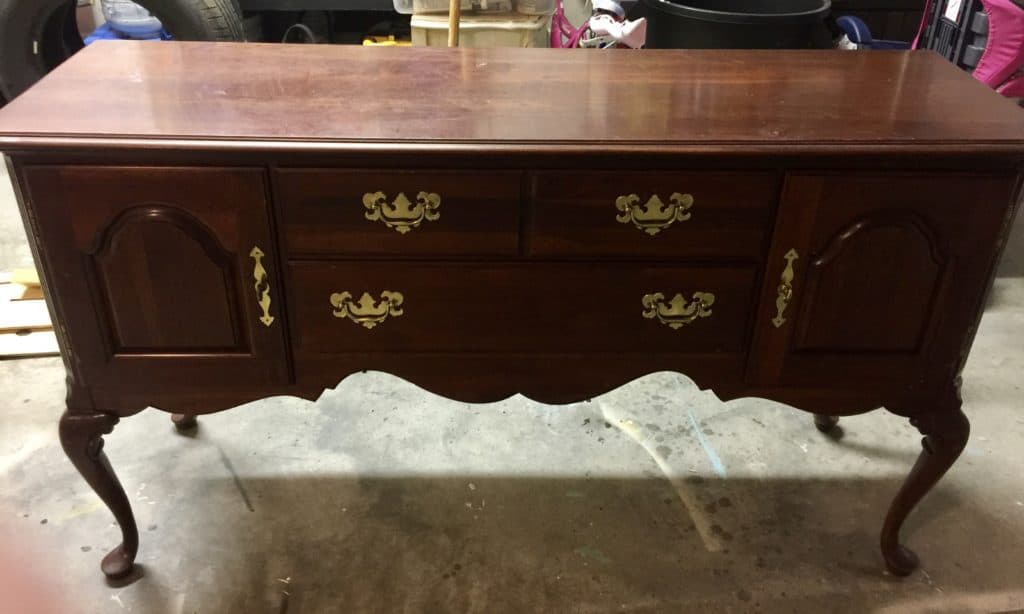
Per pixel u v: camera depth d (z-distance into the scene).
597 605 1.45
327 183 1.16
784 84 1.41
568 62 1.52
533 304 1.28
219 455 1.75
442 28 2.46
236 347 1.30
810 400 1.38
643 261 1.25
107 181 1.15
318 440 1.79
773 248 1.23
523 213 1.20
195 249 1.20
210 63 1.45
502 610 1.44
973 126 1.22
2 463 1.71
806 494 1.68
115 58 1.45
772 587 1.49
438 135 1.16
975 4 2.21
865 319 1.29
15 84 2.40
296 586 1.48
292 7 2.89
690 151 1.15
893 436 1.83
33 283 2.14
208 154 1.13
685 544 1.57
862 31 2.66
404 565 1.52
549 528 1.60
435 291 1.26
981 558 1.55
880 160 1.16
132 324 1.27
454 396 1.37
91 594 1.46
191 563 1.52
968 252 1.24
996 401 1.92
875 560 1.54
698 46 2.33
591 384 1.36
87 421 1.34
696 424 1.86
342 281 1.25
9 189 2.67
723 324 1.30
